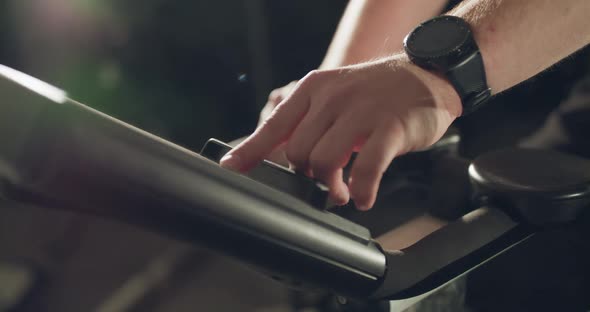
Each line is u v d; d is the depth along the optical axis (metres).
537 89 1.29
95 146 0.34
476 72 0.57
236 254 0.41
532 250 0.79
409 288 0.49
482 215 0.54
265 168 0.50
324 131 0.51
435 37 0.58
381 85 0.52
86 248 1.92
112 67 2.21
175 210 0.37
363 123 0.50
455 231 0.53
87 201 0.36
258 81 1.90
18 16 2.20
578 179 0.54
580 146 1.09
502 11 0.60
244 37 2.05
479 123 1.32
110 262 1.86
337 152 0.49
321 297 0.87
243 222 0.40
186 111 2.16
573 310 0.70
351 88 0.52
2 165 0.34
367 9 0.90
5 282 1.73
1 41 2.22
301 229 0.42
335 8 1.88
